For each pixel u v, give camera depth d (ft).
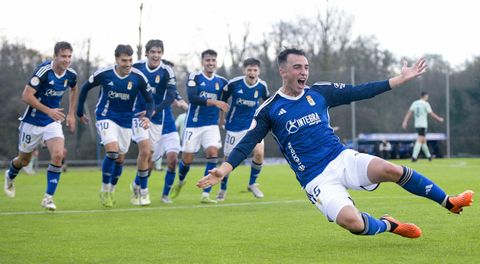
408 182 21.45
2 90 92.79
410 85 107.86
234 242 24.00
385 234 24.88
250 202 40.27
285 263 19.83
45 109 34.06
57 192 49.80
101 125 38.24
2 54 95.96
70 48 35.04
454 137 107.65
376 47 153.48
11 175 38.45
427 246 21.99
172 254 21.67
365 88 22.47
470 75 108.58
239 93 44.16
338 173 21.72
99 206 38.70
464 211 31.19
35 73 34.71
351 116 100.22
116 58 37.24
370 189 21.81
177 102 45.93
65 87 35.99
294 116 22.22
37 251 22.45
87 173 76.07
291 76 22.11
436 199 21.62
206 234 26.14
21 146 36.58
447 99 107.55
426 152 87.66
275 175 66.54
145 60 42.34
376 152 102.99
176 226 28.76
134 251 22.31
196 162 98.02
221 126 49.21
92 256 21.45
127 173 75.20
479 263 19.03
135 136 39.78
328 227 27.55
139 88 38.24
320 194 21.56
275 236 25.32
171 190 43.32
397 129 106.52
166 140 42.55
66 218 32.12
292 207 36.50
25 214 34.01
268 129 22.71
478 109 107.86
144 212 34.94
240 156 21.91
